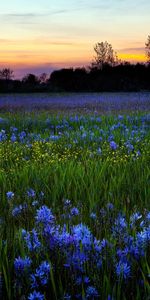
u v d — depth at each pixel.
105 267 2.71
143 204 4.50
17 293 2.57
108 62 82.75
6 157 7.50
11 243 3.18
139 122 13.77
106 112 19.70
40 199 4.70
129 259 2.85
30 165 6.47
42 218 3.33
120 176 5.43
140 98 33.12
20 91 73.06
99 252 2.85
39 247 2.93
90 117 15.16
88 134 10.33
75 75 80.31
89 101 30.56
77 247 2.88
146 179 5.28
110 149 8.28
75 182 5.13
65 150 8.41
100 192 4.80
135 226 3.35
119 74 80.44
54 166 6.20
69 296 2.44
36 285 2.57
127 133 10.41
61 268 2.79
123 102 28.20
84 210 4.19
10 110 23.05
